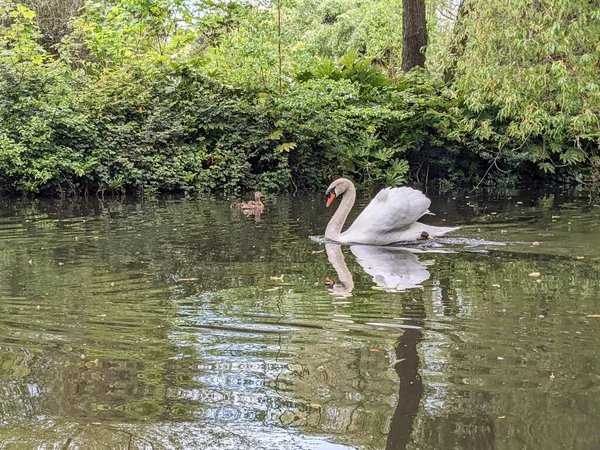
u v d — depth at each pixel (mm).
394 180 16891
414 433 3463
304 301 5832
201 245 8594
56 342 4820
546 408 3703
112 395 3947
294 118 16922
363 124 17484
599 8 11344
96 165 15312
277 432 3498
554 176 17672
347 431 3508
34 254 8078
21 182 14938
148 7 19219
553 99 13656
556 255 7664
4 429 3564
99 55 20156
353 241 8609
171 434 3488
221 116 16719
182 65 17547
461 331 4957
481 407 3732
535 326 5051
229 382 4102
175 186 15820
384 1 29859
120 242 8867
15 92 15508
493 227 9711
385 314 5410
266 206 12883
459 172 17797
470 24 13641
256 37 18766
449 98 18359
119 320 5320
